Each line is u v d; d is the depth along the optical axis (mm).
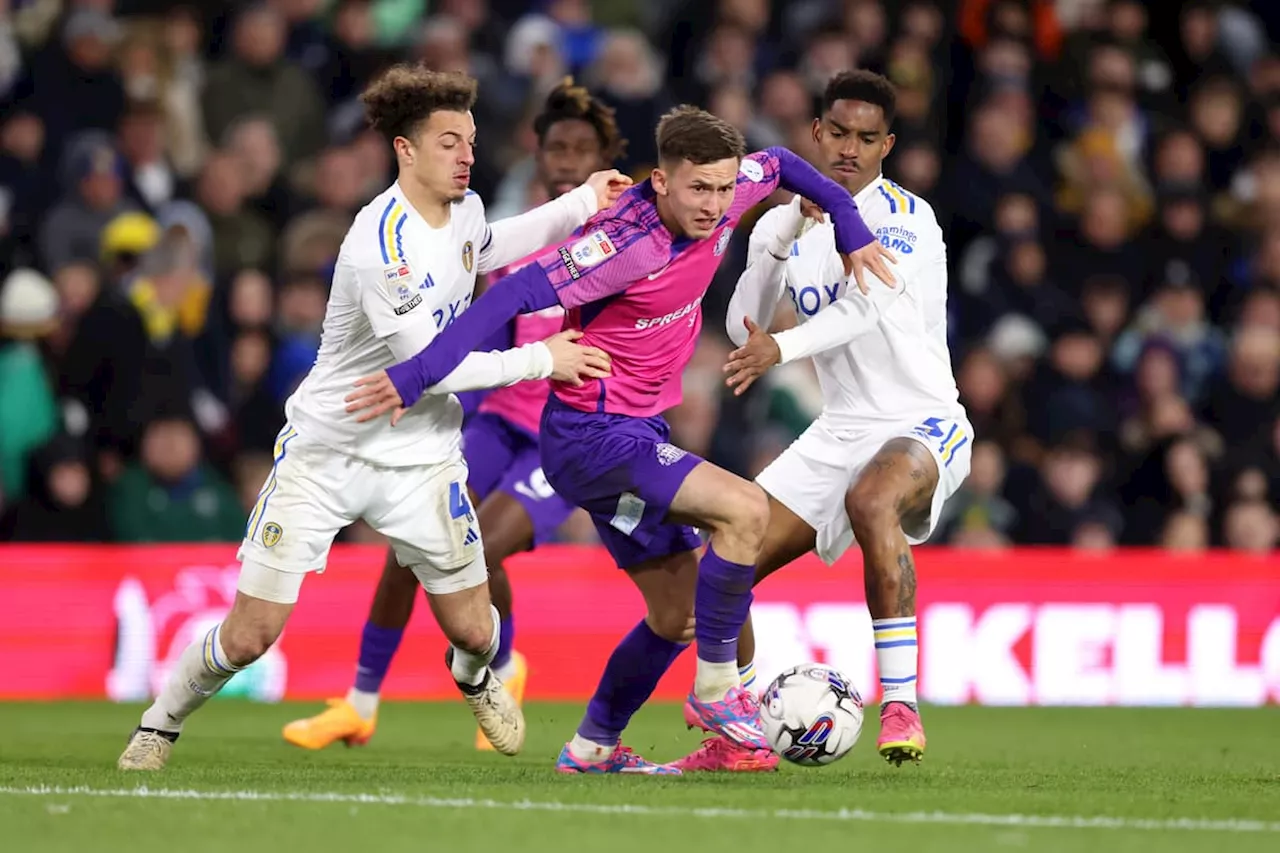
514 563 38719
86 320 42031
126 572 37906
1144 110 55531
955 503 44094
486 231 22625
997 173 51531
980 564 39344
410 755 26984
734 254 46312
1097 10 55750
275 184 48562
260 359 44281
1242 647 39906
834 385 24766
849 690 21938
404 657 38500
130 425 41750
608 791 20031
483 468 28297
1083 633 39531
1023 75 54312
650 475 21578
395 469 22125
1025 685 39344
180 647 37812
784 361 22719
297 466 22047
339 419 21875
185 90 49875
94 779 21297
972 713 37000
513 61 51719
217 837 16500
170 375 42312
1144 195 53500
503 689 24047
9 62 49031
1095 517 44531
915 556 39250
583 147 28469
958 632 39188
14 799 19125
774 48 53781
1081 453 44656
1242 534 45344
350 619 38375
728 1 53406
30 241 46719
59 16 49531
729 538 21438
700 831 16891
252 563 22047
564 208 23438
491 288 21094
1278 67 56406
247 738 30281
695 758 23031
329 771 22797
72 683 37625
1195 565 39906
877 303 23250
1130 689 39562
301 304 45031
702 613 21875
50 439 40531
